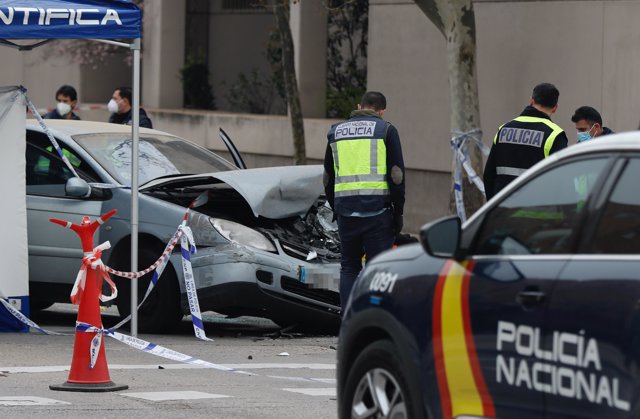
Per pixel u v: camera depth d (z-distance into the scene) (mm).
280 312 24859
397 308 12953
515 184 12398
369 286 13500
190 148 28156
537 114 23750
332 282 24750
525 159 23656
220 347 24250
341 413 13938
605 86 38438
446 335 12336
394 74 45875
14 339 24422
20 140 25094
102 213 25609
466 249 12430
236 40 62500
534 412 11414
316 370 21750
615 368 10609
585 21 38969
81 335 19000
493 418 11836
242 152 55156
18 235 25062
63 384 19031
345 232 23266
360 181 22984
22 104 25125
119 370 21219
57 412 17219
